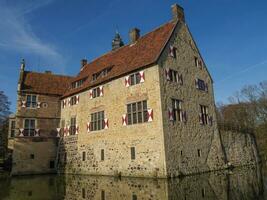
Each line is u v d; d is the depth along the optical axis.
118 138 25.70
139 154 23.47
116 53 32.28
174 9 27.92
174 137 23.03
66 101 34.62
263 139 45.00
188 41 28.38
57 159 34.06
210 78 30.75
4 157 38.72
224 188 16.47
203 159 25.84
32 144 32.84
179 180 20.48
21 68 36.09
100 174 27.06
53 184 21.97
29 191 18.31
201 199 13.34
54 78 38.47
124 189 17.72
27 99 33.81
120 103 26.12
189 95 26.45
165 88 23.48
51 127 34.59
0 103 39.12
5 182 24.28
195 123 26.30
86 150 29.58
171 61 25.14
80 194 16.59
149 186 18.38
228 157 30.12
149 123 23.08
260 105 46.41
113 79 27.38
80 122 31.30
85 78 33.19
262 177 20.92
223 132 30.55
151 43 27.05
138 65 24.97
